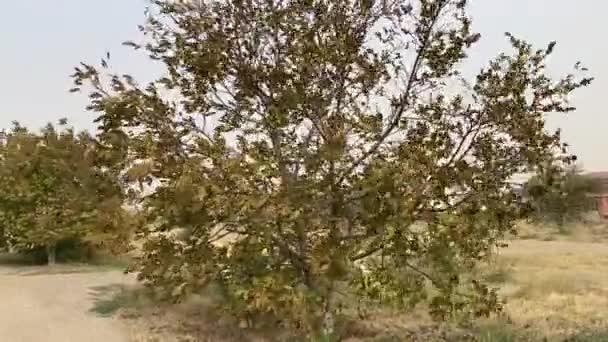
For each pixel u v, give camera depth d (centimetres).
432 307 829
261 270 803
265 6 832
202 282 802
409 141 805
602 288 1683
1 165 2172
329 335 840
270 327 1020
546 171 782
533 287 1616
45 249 2531
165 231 788
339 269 743
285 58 840
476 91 861
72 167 831
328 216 779
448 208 780
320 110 811
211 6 845
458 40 841
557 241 3700
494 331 1023
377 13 843
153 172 750
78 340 1045
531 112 782
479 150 785
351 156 798
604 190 5159
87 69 918
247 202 717
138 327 1135
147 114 784
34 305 1423
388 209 741
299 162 777
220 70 828
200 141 766
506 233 862
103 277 2041
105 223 767
